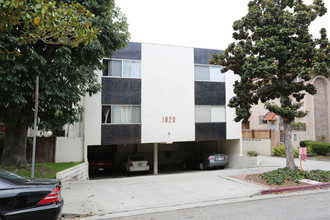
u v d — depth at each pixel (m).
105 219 6.22
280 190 8.80
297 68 9.73
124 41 11.97
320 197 8.02
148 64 15.18
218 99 16.55
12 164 10.66
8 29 7.48
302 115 10.16
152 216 6.36
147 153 21.92
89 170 16.14
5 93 8.91
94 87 12.16
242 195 8.28
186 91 15.82
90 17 7.44
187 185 9.85
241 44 11.65
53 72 9.75
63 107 10.77
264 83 11.58
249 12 10.91
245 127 26.83
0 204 4.10
